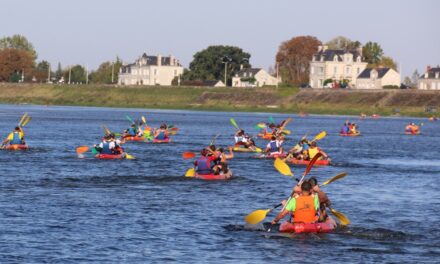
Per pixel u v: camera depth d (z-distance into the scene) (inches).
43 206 3280.0
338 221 3078.2
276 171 4928.6
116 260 2379.4
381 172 5132.9
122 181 4252.0
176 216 3122.5
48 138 7829.7
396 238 2778.1
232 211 3277.6
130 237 2691.9
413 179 4753.9
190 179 4389.8
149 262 2367.1
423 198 3865.7
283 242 2669.8
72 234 2711.6
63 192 3745.1
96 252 2468.0
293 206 2837.1
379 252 2551.7
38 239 2618.1
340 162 5772.6
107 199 3535.9
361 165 5595.5
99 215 3097.9
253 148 6599.4
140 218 3053.6
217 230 2851.9
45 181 4170.8
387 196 3907.5
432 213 3371.1
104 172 4680.1
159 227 2878.9
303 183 2844.5
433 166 5757.9
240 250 2544.3
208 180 4362.7
